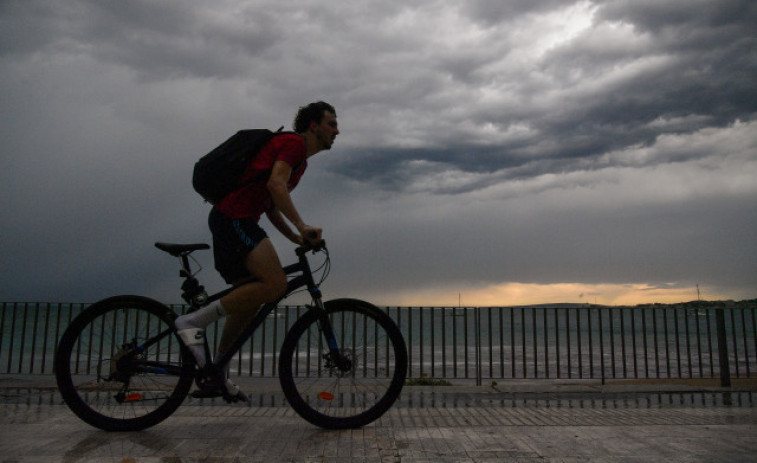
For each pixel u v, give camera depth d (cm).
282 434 242
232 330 267
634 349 631
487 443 223
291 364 265
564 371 949
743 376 783
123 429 251
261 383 530
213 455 205
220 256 256
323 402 269
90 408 256
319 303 271
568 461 197
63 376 259
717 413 307
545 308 637
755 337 639
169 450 212
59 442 225
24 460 196
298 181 282
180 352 260
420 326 614
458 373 878
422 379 612
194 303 265
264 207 270
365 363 285
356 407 271
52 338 1131
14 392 432
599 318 626
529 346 1512
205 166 251
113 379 259
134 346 264
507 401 445
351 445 220
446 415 302
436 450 212
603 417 292
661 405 414
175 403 258
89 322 267
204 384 256
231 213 253
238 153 249
